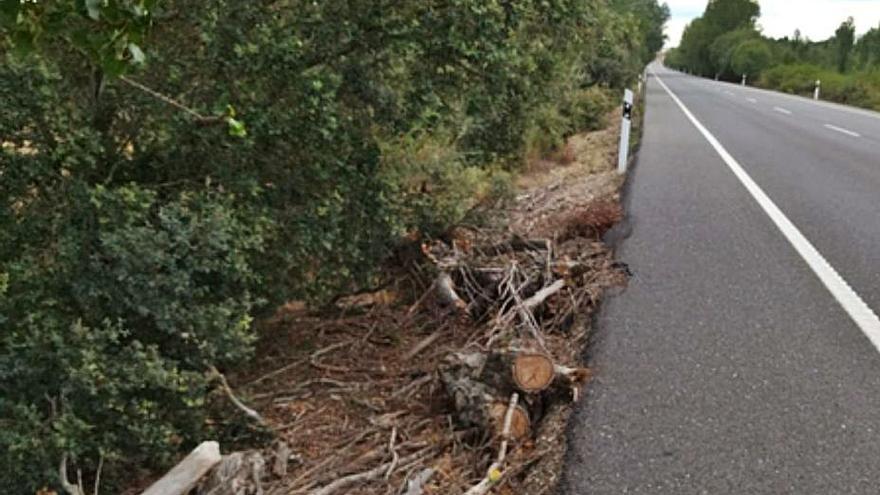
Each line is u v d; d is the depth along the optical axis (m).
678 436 3.19
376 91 5.22
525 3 5.52
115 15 1.90
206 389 4.28
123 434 3.86
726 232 6.65
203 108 4.58
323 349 5.54
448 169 6.96
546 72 7.30
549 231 7.27
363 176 5.45
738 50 62.88
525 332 4.97
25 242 4.31
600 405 3.48
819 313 4.60
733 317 4.56
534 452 3.37
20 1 1.85
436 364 5.02
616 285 5.27
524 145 10.82
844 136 15.09
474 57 5.31
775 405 3.44
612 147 14.29
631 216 7.34
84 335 3.83
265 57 4.60
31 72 4.04
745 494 2.77
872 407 3.40
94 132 4.44
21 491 3.58
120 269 4.01
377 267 6.16
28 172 4.24
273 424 4.41
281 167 5.07
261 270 5.07
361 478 3.52
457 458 3.63
